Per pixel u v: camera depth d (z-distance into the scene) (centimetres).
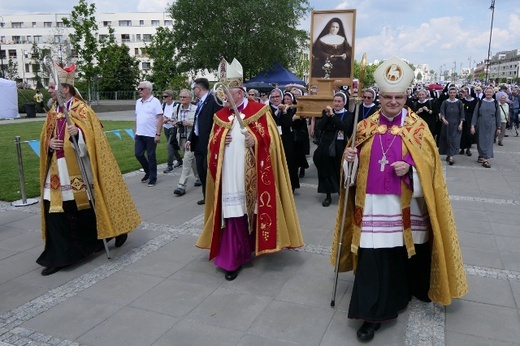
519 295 392
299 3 2591
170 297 396
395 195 322
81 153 456
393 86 310
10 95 2516
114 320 359
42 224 457
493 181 851
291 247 454
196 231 569
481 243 517
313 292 401
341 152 654
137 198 738
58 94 432
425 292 371
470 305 374
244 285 417
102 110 3325
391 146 318
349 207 360
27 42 7869
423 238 345
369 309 318
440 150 1052
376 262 325
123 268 459
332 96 738
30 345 326
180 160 1026
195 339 331
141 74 5059
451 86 1031
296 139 754
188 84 3153
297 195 746
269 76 2042
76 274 447
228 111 444
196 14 2491
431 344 320
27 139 1534
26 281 432
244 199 436
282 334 336
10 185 833
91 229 485
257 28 2494
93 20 2698
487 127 989
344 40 916
